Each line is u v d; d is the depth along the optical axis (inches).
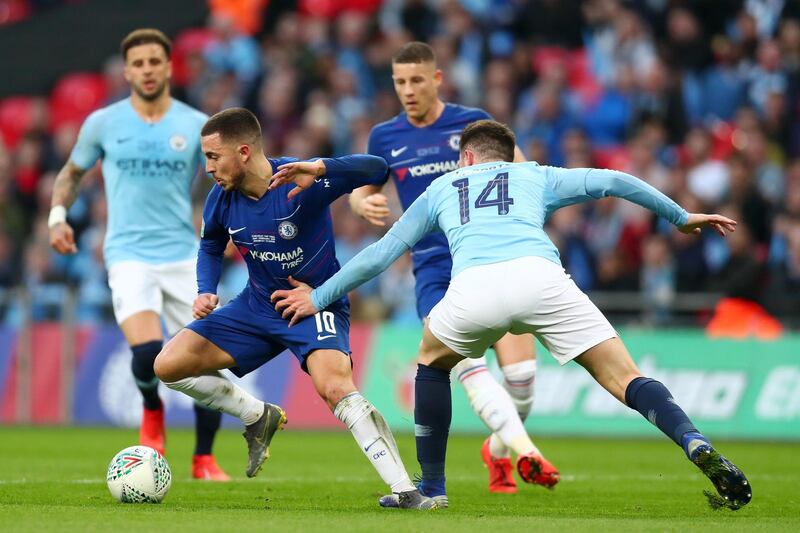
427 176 1157.1
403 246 879.1
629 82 2364.7
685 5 2476.6
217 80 2583.7
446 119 1158.3
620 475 1296.8
